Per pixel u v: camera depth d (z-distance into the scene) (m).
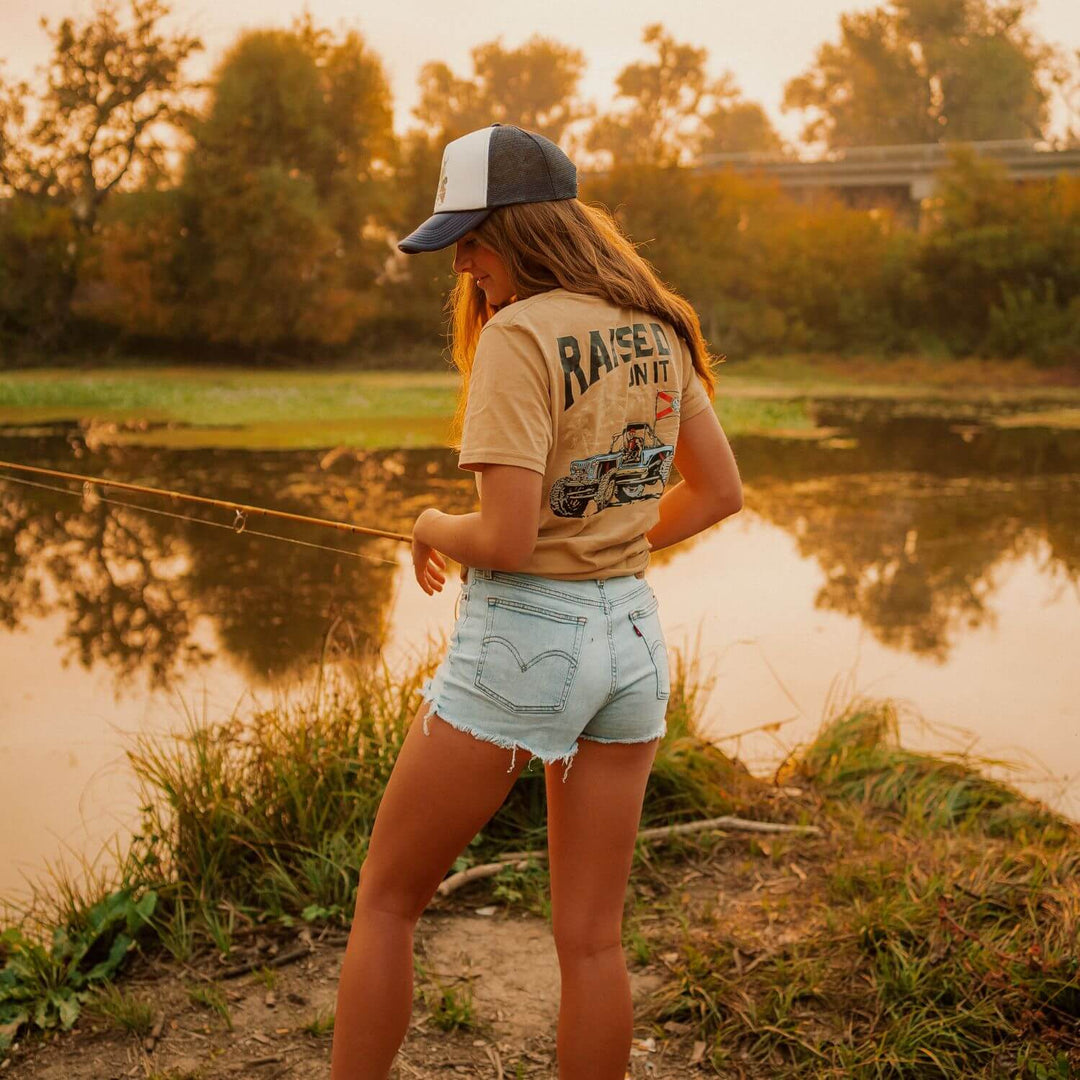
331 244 29.20
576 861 1.83
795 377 27.62
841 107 61.38
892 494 10.15
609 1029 1.81
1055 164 44.00
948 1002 2.36
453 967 2.58
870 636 5.65
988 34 57.91
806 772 3.73
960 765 3.77
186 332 29.34
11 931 2.62
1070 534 8.34
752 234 33.47
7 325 29.33
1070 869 2.85
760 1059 2.25
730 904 2.83
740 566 7.27
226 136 29.14
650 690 1.80
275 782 3.14
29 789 3.70
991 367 27.91
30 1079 2.20
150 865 2.93
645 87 60.06
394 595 6.45
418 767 1.75
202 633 5.80
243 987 2.50
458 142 1.75
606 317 1.71
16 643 5.65
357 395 20.55
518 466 1.62
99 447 13.09
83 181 30.67
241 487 10.20
